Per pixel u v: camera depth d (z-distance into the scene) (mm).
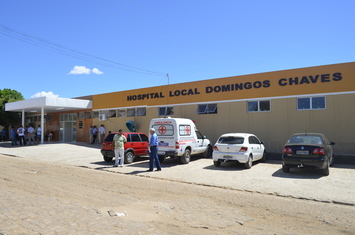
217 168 12859
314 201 7484
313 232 5199
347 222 5758
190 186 9367
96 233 4902
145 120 22672
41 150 20844
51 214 5871
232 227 5453
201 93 19766
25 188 8531
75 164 14570
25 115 34812
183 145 14023
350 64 14883
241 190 8781
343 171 11664
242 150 12289
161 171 12250
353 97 14727
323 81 15500
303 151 10617
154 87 22266
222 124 18703
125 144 14453
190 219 5902
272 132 16891
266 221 5824
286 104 16531
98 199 7426
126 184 9508
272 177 10625
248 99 17812
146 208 6680
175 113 20906
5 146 24422
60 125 30484
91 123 26922
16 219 5484
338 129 15008
